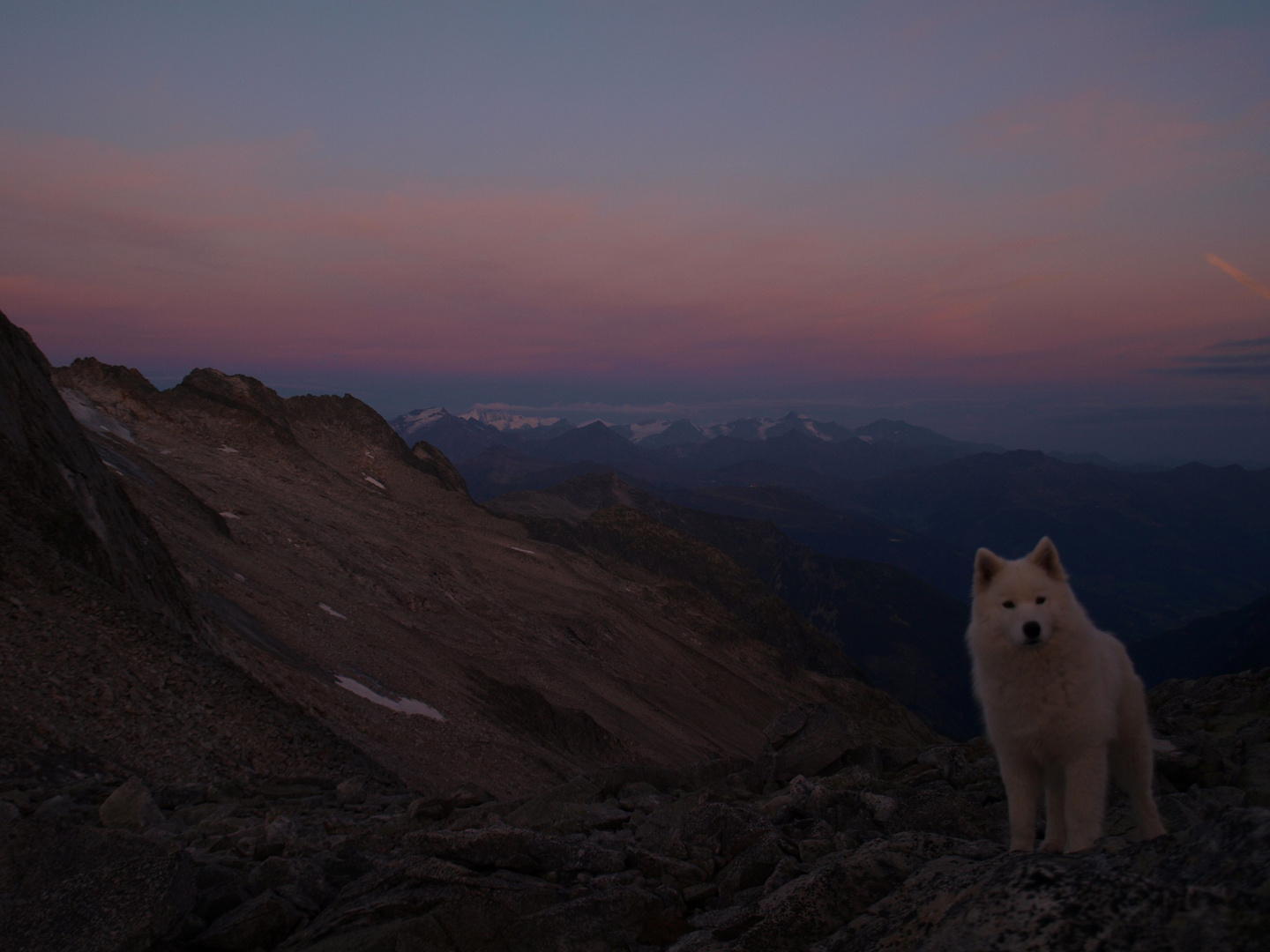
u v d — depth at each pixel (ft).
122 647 62.49
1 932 16.43
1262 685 40.75
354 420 495.41
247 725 64.03
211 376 455.63
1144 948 9.71
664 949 17.26
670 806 27.45
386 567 270.05
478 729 148.25
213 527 197.06
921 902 13.44
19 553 63.67
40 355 105.81
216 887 19.85
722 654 473.26
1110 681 18.75
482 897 17.60
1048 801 19.26
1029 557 19.71
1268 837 10.12
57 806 32.83
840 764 36.86
